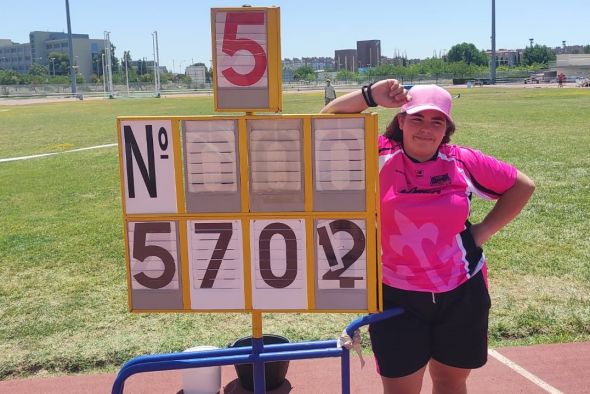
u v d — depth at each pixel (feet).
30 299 18.28
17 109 155.53
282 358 8.30
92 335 15.57
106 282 19.72
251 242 7.93
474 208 28.50
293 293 8.00
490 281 18.54
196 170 7.83
